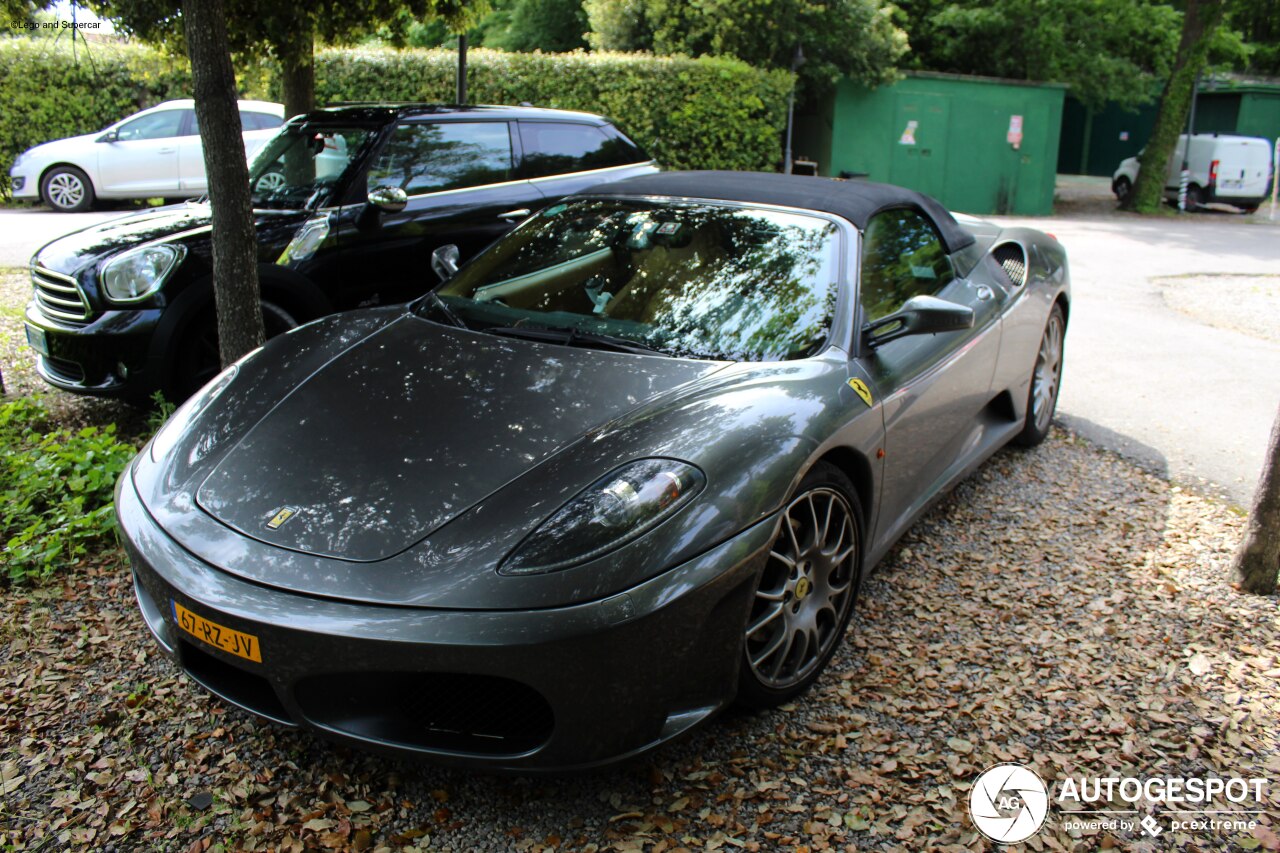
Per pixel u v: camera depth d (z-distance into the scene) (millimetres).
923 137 18891
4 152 13445
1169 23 20688
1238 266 12039
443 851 2090
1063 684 2795
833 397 2621
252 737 2441
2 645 2836
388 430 2420
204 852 2066
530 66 14648
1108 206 21500
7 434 4293
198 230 4699
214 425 2580
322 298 5074
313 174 5391
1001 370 3996
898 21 22047
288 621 1980
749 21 16438
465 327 2992
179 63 5980
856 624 3098
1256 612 3232
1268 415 5504
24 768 2311
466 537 2068
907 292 3359
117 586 3184
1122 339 7551
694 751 2439
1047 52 20109
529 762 2043
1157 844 2191
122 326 4348
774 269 3039
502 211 5855
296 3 6074
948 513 4020
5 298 7254
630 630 1987
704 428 2334
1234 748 2533
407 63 13930
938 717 2621
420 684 2084
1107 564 3576
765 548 2229
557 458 2268
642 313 2947
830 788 2324
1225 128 24141
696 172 3715
